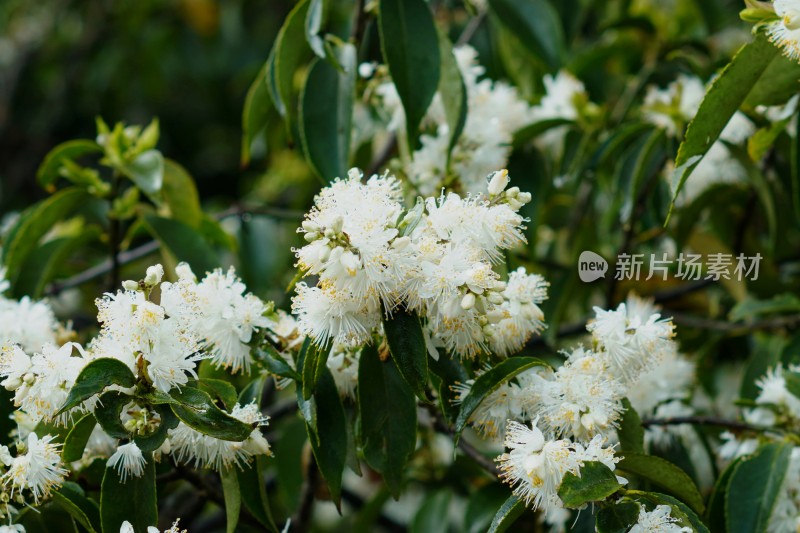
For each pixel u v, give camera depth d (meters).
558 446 0.99
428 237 1.00
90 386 0.99
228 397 1.02
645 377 1.11
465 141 1.14
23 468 1.01
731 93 1.04
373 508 1.25
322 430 1.03
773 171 1.25
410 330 1.00
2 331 1.07
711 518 1.08
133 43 2.04
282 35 1.13
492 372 1.01
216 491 1.07
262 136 1.49
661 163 1.21
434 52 1.12
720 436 1.14
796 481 1.07
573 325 1.26
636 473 1.03
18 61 2.09
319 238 0.99
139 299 1.01
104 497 1.01
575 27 1.37
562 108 1.27
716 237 1.25
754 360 1.20
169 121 2.22
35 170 2.03
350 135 1.12
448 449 1.26
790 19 1.01
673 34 1.36
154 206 1.26
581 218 1.29
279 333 1.04
